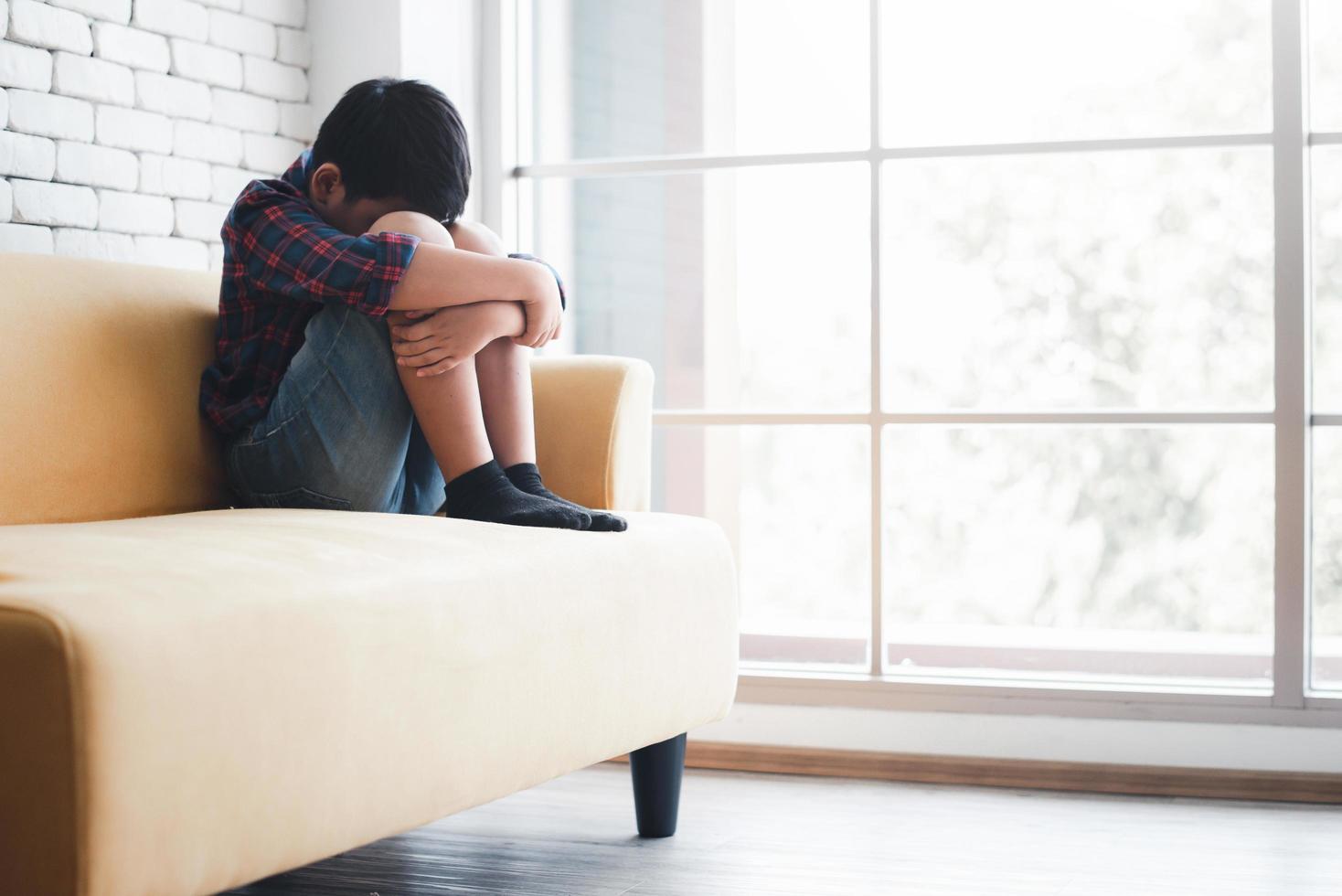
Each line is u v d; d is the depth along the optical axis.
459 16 2.67
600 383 1.90
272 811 1.05
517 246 2.76
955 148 2.46
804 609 2.98
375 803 1.16
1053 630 2.69
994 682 2.33
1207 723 2.22
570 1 2.85
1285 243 2.26
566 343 2.89
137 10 2.21
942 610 2.80
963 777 2.27
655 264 2.93
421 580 1.23
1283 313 2.26
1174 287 2.62
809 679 2.41
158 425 1.71
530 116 2.79
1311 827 1.97
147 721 0.95
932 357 2.81
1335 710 2.19
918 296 2.81
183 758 0.97
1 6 1.98
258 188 1.73
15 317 1.57
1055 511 2.71
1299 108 2.26
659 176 2.92
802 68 2.90
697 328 2.96
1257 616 2.55
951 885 1.65
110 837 0.92
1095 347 2.69
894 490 2.83
